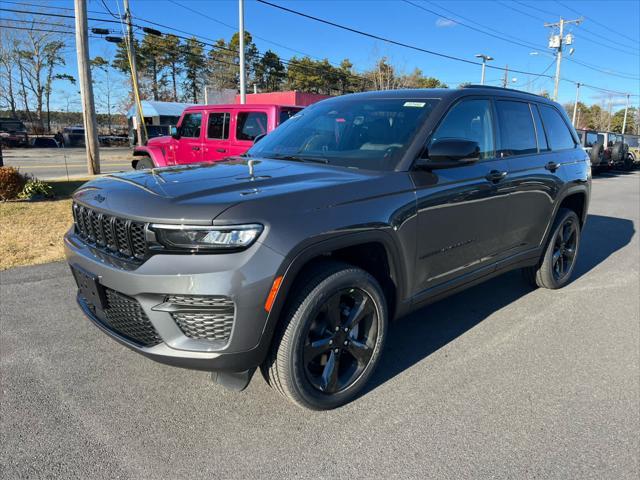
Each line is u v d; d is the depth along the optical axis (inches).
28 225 276.5
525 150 156.1
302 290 93.5
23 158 1022.4
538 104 169.8
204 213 84.1
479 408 108.5
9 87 2206.0
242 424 100.4
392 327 152.7
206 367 88.1
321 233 91.7
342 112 140.3
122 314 95.3
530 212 156.6
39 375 117.3
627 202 463.2
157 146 417.1
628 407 110.3
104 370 120.3
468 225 128.7
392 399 111.3
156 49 2541.8
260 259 84.7
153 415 102.7
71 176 590.9
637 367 129.4
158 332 87.7
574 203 193.6
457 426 101.7
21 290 173.8
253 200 88.0
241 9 706.2
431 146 113.4
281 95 1342.3
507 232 147.4
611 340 145.9
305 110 159.8
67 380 115.3
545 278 181.9
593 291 190.9
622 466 90.4
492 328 152.8
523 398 113.0
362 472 87.4
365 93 149.8
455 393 114.5
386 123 126.6
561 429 101.3
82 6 519.8
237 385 94.0
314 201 94.0
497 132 144.2
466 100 133.3
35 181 383.9
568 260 193.9
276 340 93.8
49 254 220.2
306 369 97.7
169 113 1549.0
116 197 96.8
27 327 143.4
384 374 122.9
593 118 3718.0
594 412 108.0
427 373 123.6
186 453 91.1
